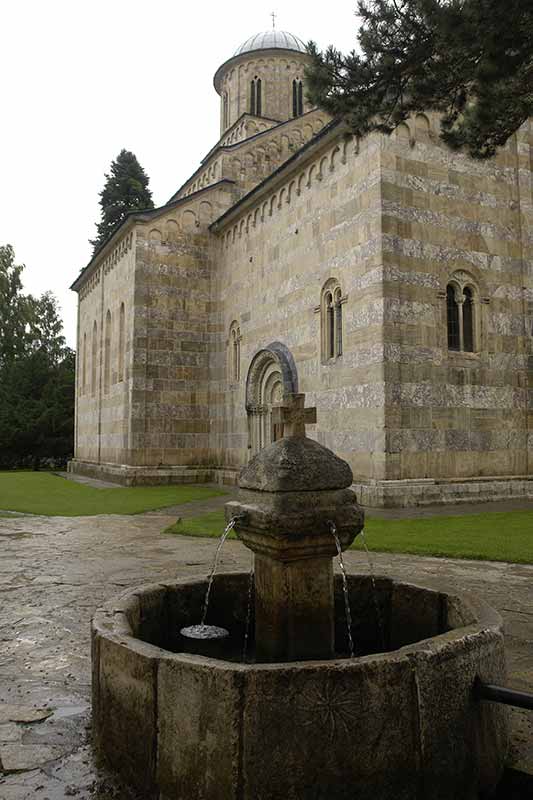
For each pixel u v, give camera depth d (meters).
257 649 4.73
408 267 17.83
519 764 3.96
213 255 28.42
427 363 17.77
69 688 5.27
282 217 23.05
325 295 20.22
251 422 24.27
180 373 27.39
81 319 38.62
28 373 47.38
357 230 18.62
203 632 5.14
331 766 3.29
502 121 9.88
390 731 3.40
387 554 10.60
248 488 4.72
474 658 3.78
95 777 3.84
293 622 4.49
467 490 17.70
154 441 26.70
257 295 24.70
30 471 42.34
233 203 28.98
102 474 30.30
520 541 11.52
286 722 3.26
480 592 8.09
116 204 49.03
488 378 18.83
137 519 15.91
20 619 7.23
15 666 5.78
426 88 9.58
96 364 34.06
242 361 25.77
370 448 17.42
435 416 17.73
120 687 3.83
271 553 4.44
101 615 4.46
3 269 52.34
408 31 9.03
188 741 3.42
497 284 19.41
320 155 20.72
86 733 4.44
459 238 18.83
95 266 34.41
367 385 17.66
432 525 13.61
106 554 11.09
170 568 9.84
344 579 4.86
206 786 3.32
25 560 10.59
